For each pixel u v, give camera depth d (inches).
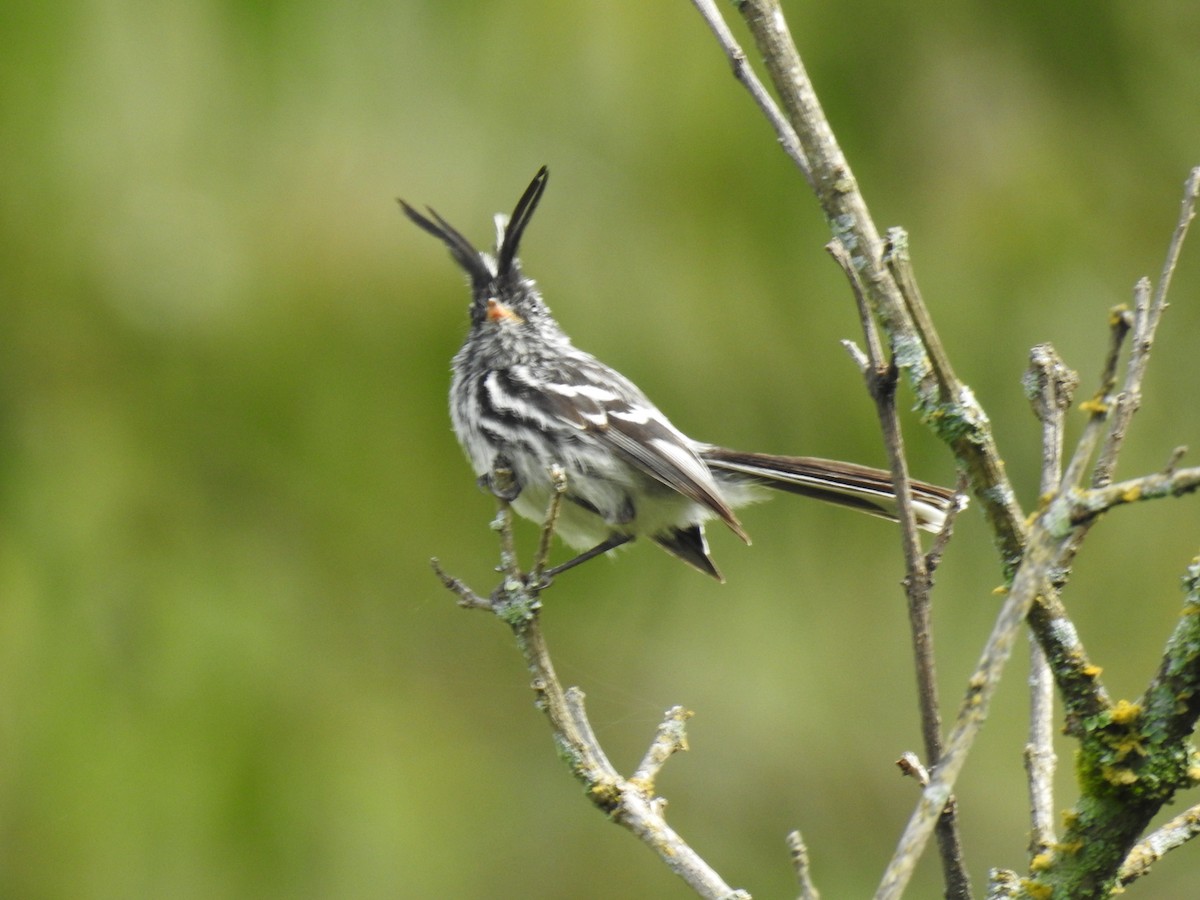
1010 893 187.5
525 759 459.2
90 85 406.3
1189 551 469.7
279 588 422.3
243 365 408.5
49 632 391.2
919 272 433.1
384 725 428.1
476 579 440.8
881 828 490.6
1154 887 463.2
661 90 422.3
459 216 407.8
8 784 380.2
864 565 483.8
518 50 417.1
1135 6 434.9
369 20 415.5
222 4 410.3
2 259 403.5
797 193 430.3
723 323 428.5
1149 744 176.1
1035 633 182.2
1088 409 159.2
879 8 430.3
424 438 417.4
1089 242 436.5
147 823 384.2
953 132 431.2
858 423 432.8
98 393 408.2
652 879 475.2
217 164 408.8
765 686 481.7
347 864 404.8
